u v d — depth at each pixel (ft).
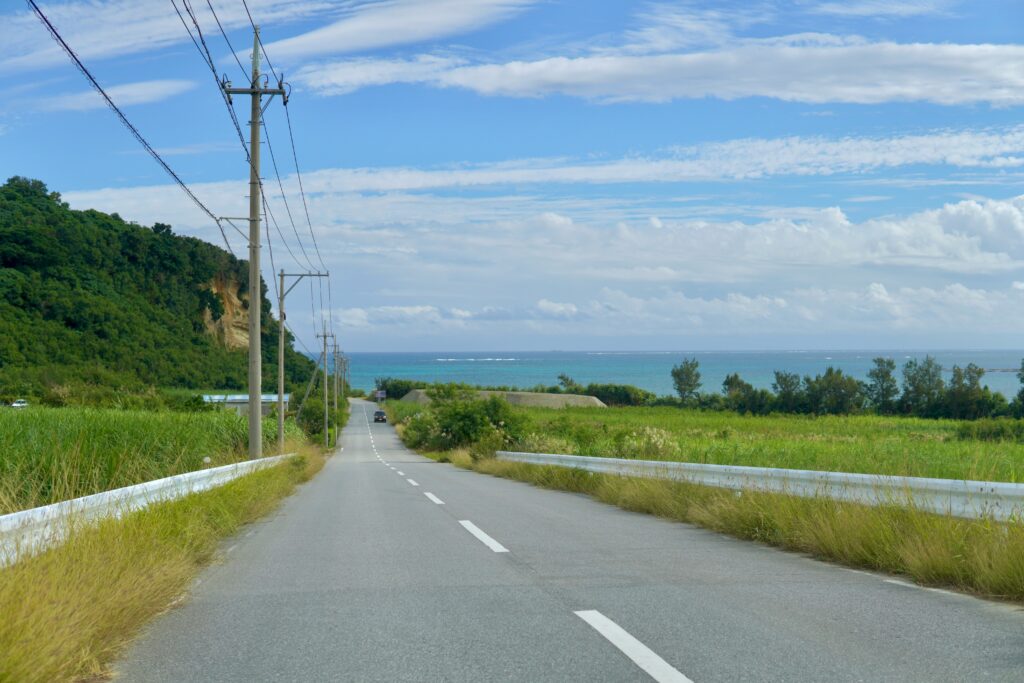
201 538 28.19
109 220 359.46
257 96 74.28
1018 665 14.23
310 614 19.31
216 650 16.19
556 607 19.58
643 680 13.73
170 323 336.29
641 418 277.23
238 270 434.30
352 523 39.01
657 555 27.76
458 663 14.97
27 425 44.39
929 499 25.73
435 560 27.17
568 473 63.00
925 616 18.12
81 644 15.06
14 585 15.53
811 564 25.77
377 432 337.31
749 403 378.32
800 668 14.20
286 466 69.87
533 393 474.90
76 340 264.93
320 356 275.18
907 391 360.28
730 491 37.35
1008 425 142.41
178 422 59.67
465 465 115.85
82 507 23.17
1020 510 21.95
